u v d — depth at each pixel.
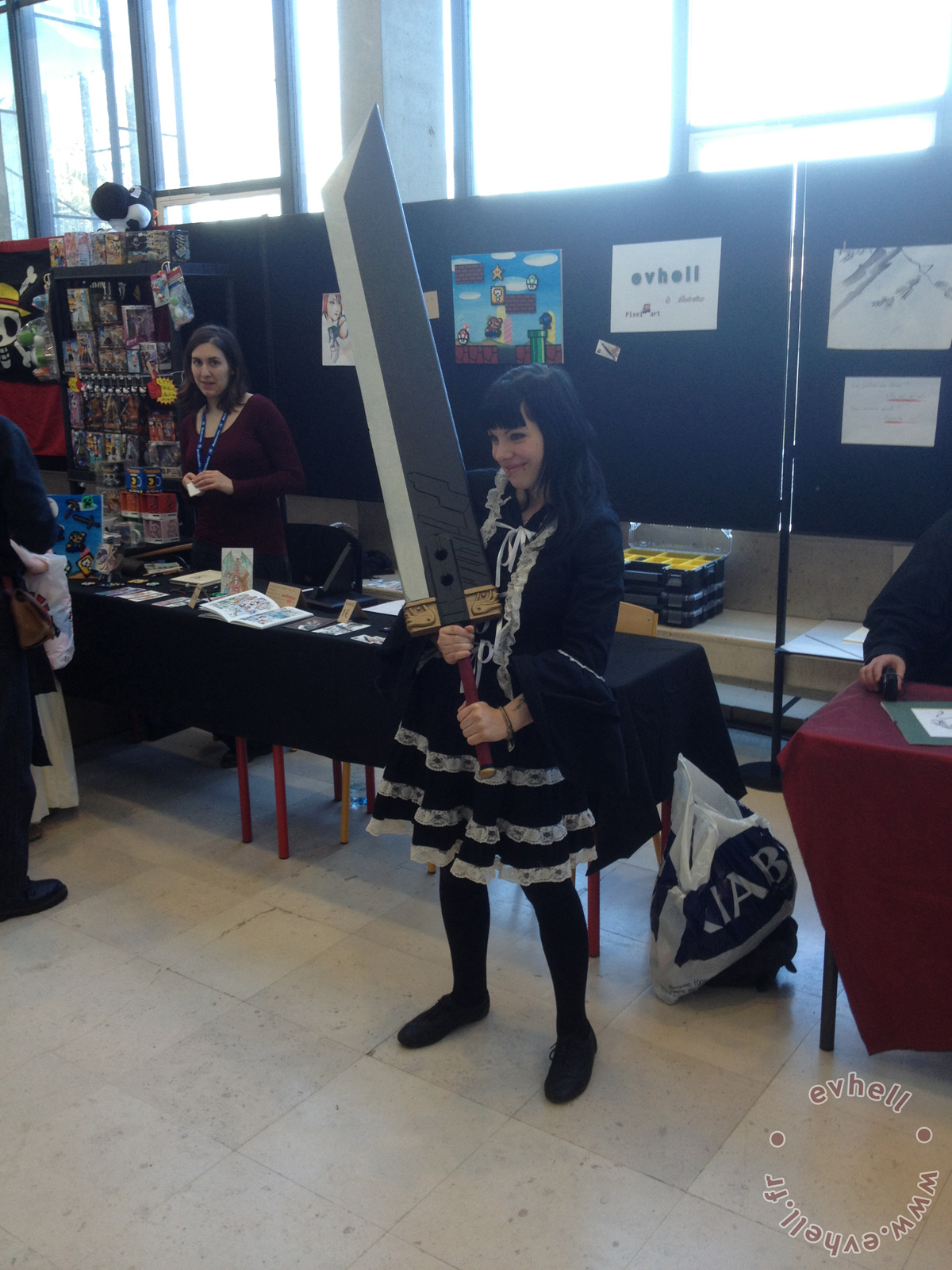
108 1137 2.01
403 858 3.17
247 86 5.30
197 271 4.44
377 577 4.79
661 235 3.62
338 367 4.57
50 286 4.76
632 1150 1.94
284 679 2.89
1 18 6.21
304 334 4.63
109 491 4.80
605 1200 1.82
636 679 2.30
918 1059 2.19
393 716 2.67
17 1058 2.26
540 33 4.40
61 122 6.14
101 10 5.73
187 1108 2.09
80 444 4.84
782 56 3.85
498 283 4.00
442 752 1.98
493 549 1.98
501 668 1.90
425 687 2.06
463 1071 2.18
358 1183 1.88
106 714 4.15
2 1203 1.86
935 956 1.95
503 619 1.90
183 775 3.83
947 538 2.35
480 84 4.63
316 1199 1.84
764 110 3.93
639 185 3.62
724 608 4.24
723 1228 1.76
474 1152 1.95
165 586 3.46
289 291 4.61
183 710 3.20
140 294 4.62
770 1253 1.70
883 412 3.33
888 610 2.36
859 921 2.01
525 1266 1.69
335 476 4.75
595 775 1.89
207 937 2.73
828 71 3.77
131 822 3.44
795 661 3.88
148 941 2.72
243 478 3.52
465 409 4.23
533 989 2.47
